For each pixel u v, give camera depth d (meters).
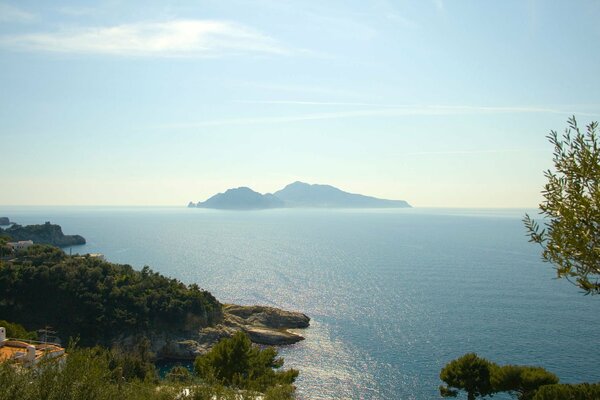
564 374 75.38
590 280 15.40
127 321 95.50
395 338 98.00
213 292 148.88
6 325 71.25
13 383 15.39
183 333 99.88
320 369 80.81
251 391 24.78
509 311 120.50
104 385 17.52
